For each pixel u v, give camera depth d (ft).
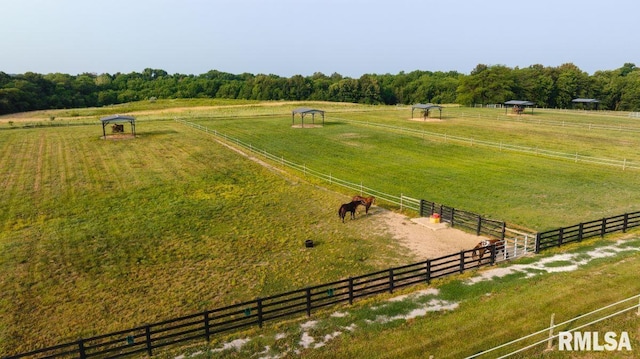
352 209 93.30
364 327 48.32
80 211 99.35
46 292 62.85
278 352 44.19
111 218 94.79
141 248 78.59
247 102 451.94
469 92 411.34
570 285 56.39
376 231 86.22
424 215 95.45
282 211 100.22
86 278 67.05
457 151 165.78
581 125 228.43
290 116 280.92
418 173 133.28
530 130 215.10
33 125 227.40
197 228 88.94
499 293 55.16
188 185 121.19
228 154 162.91
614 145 171.94
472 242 79.36
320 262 71.77
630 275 58.70
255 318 54.24
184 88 586.45
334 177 131.03
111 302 59.77
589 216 91.61
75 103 474.08
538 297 53.42
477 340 45.03
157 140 187.42
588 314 47.96
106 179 125.49
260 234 85.46
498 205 100.12
